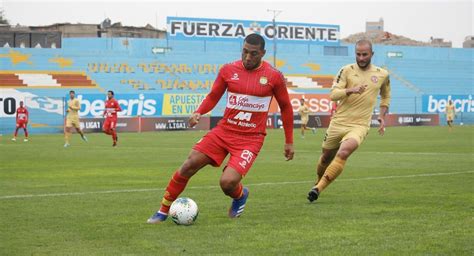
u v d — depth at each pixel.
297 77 64.31
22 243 7.71
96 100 52.88
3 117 51.62
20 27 73.00
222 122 9.24
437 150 25.98
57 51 55.94
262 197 11.88
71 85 55.94
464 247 7.34
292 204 10.91
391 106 65.88
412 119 61.09
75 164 20.14
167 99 56.44
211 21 64.56
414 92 69.06
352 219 9.27
